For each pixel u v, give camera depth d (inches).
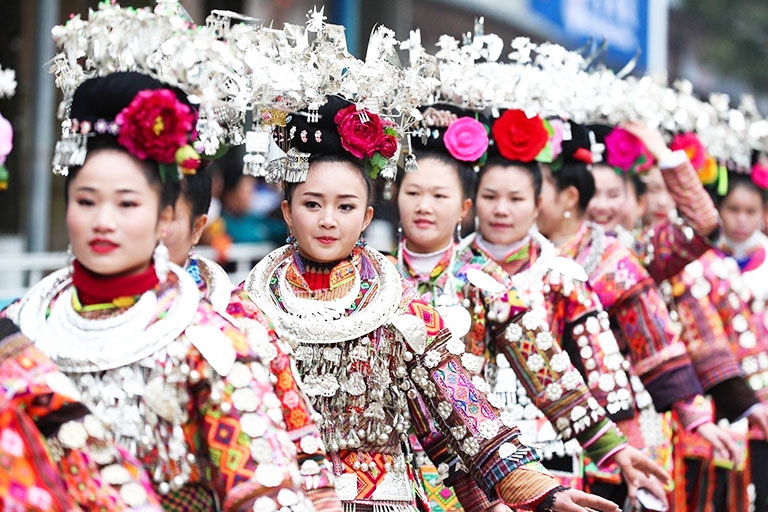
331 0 687.1
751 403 372.5
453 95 297.7
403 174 288.5
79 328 179.9
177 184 184.7
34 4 579.8
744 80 1296.8
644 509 346.9
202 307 184.2
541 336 275.1
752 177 435.8
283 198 241.0
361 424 228.4
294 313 228.8
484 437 228.2
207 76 197.2
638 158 377.1
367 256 240.2
